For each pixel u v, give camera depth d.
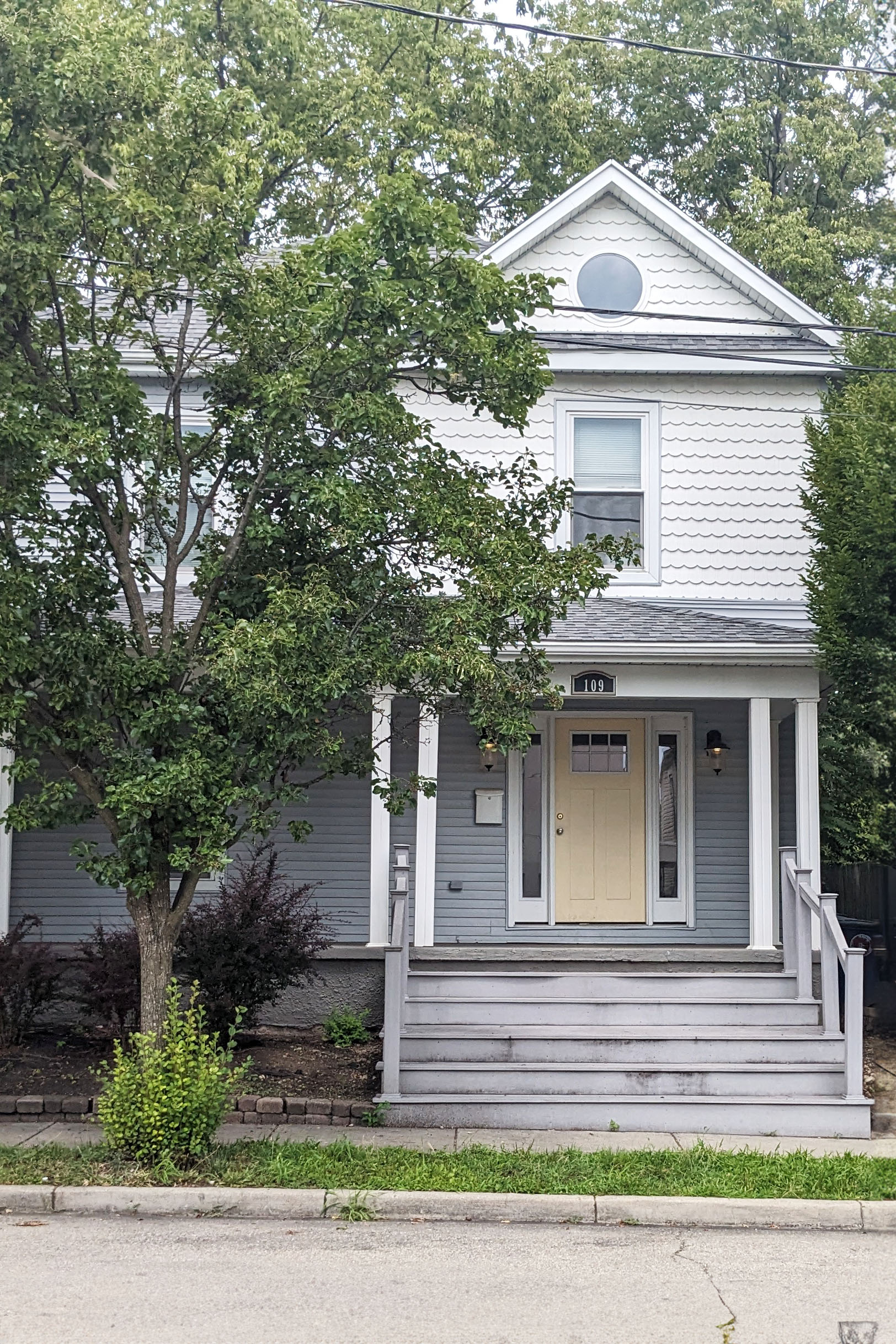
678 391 14.58
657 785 14.45
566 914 14.27
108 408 9.07
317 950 12.19
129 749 8.84
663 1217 8.05
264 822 8.81
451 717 14.23
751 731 13.05
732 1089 10.17
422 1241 7.56
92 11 9.48
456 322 9.22
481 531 9.40
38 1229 7.68
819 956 12.42
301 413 9.05
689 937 14.17
